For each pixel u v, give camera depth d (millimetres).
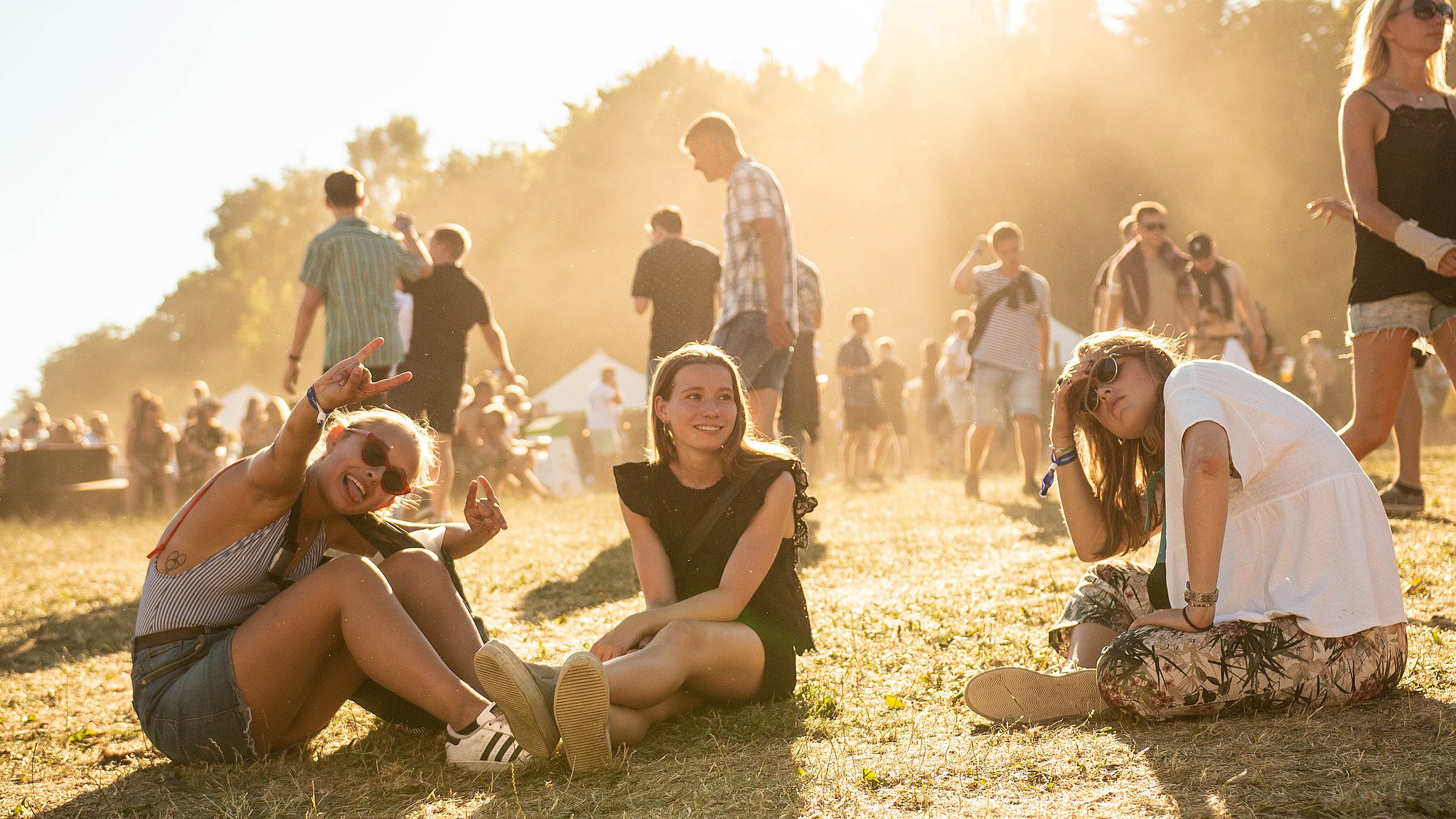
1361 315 4332
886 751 2486
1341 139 4254
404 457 2785
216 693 2689
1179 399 2611
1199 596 2502
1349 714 2453
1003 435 13570
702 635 2766
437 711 2637
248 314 65375
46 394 88500
